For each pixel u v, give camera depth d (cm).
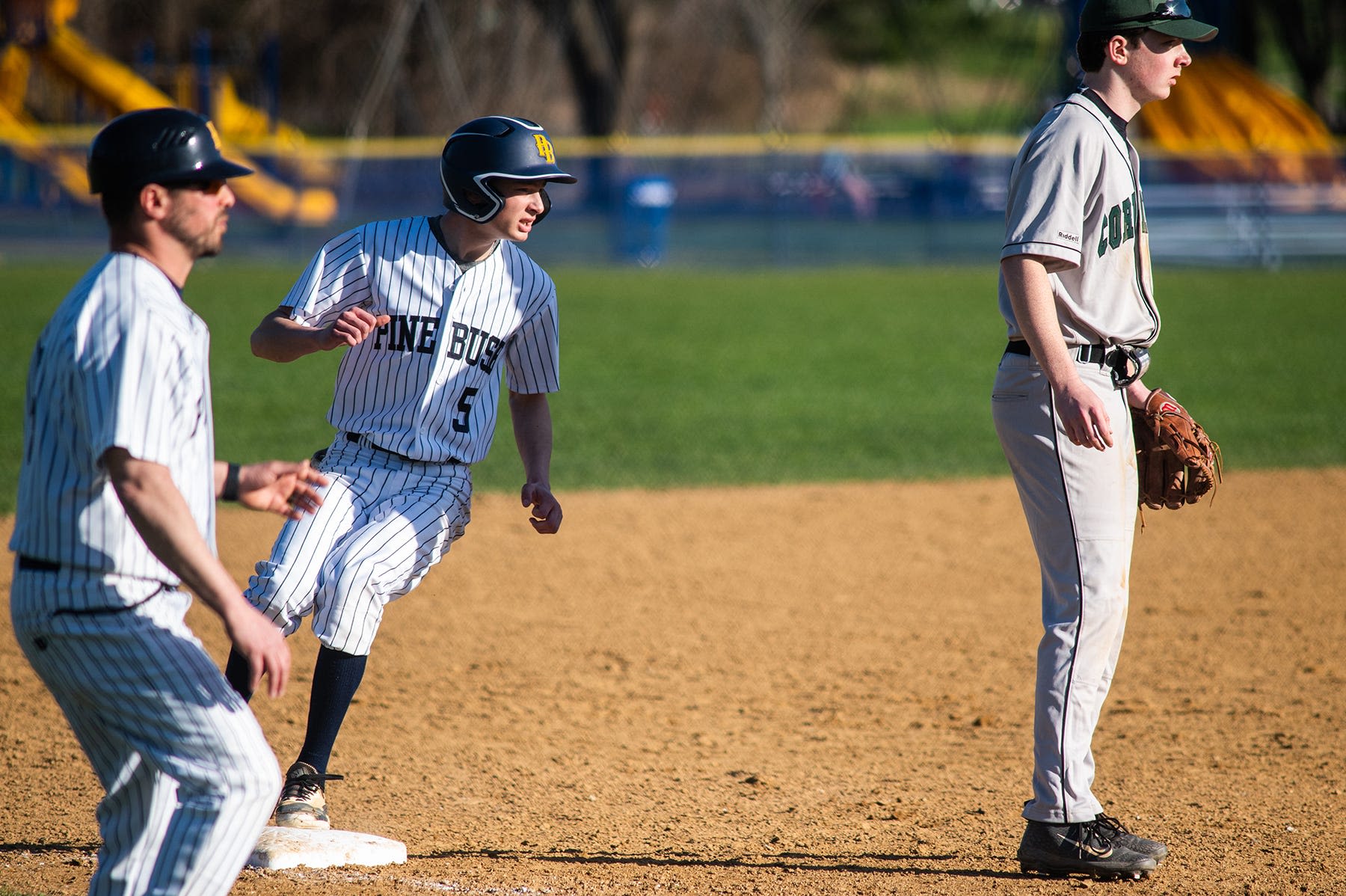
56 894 1230
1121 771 1694
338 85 16162
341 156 10969
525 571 2791
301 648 2278
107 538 895
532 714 1947
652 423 4369
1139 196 1280
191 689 910
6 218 10656
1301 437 4103
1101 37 1262
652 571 2812
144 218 915
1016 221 1233
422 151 11525
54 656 903
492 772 1691
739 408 4628
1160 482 1373
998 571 2834
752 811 1548
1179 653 2259
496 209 1344
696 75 19800
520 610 2519
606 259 10388
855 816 1531
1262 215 9856
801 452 3991
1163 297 7719
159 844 982
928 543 3062
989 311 7262
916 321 6869
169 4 14988
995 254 10406
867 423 4406
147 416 859
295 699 1991
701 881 1295
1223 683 2095
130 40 15238
